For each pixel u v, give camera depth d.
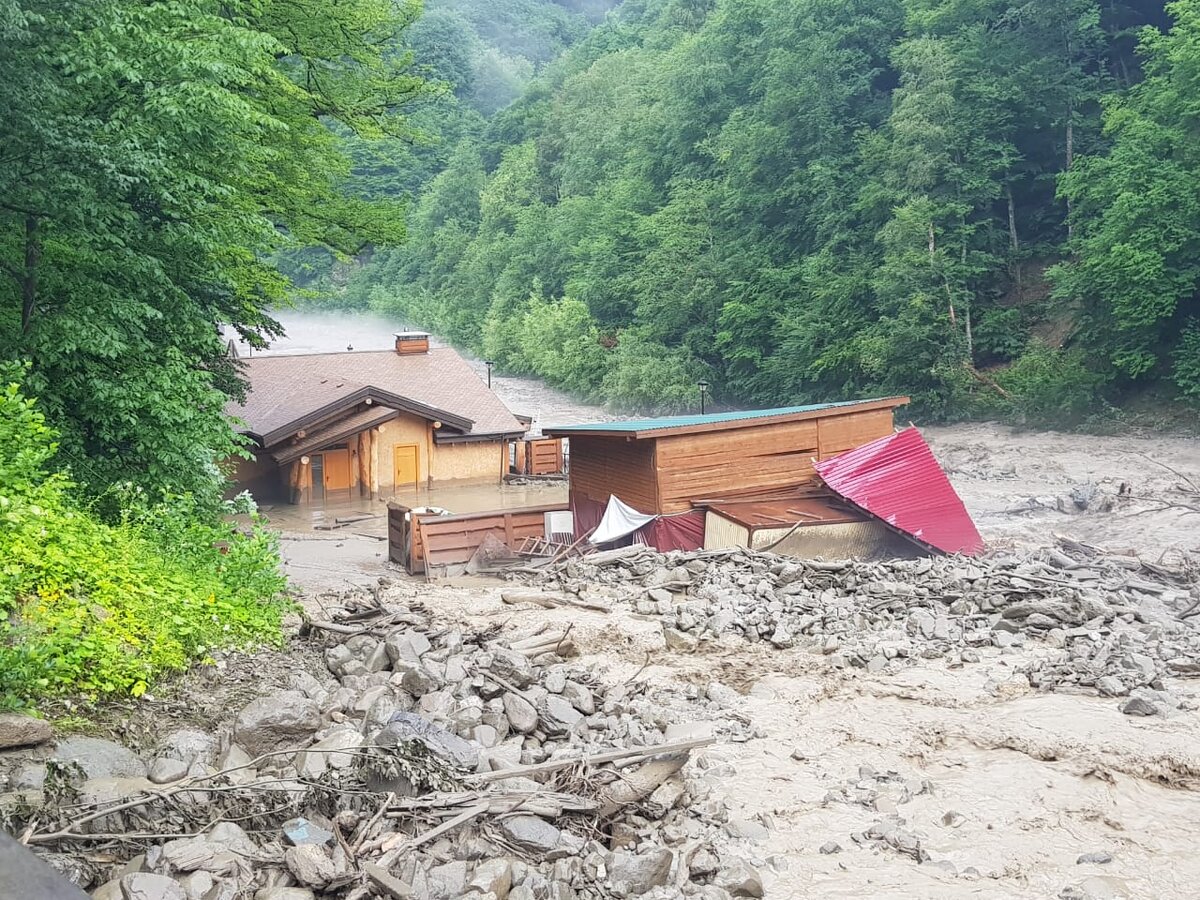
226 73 18.20
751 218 84.94
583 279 103.12
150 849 8.30
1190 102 51.38
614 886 9.30
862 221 74.19
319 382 45.31
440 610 20.47
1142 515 33.69
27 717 9.42
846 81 81.69
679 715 14.92
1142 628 18.92
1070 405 54.66
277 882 8.29
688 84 96.88
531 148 135.62
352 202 33.22
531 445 47.28
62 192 16.52
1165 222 51.94
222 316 23.44
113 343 17.11
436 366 50.00
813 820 11.80
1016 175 68.69
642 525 29.11
